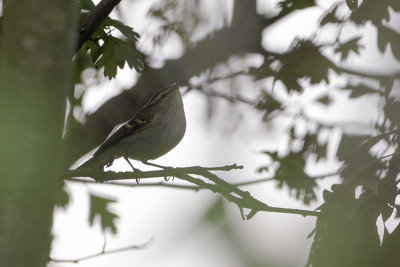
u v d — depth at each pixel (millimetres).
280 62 13164
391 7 10859
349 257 8336
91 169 10422
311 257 8398
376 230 8602
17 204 4898
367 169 9977
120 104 13805
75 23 5551
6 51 5297
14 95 5141
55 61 5340
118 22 10547
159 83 14500
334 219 8570
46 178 5082
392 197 8906
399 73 11664
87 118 13273
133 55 10484
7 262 4840
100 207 13242
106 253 10570
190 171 9844
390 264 8305
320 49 12789
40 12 5344
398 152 9789
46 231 5062
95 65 10656
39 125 5117
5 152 4840
